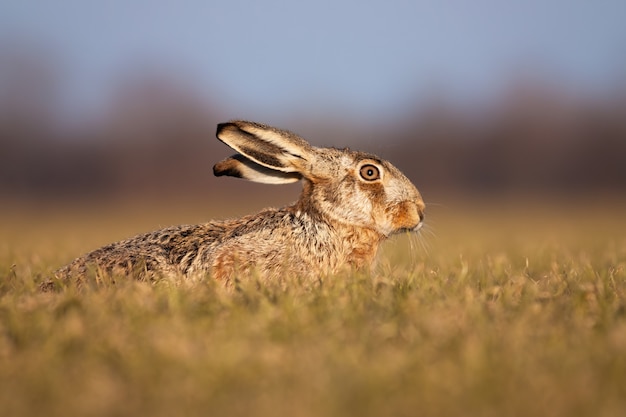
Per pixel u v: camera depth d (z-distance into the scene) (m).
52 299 19.47
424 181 145.88
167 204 133.88
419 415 12.61
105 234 58.94
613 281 22.83
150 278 23.45
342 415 12.48
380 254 27.66
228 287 23.30
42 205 135.00
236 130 26.52
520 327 16.41
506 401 12.95
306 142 26.83
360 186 26.44
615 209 106.06
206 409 12.77
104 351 15.30
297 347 15.24
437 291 20.78
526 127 146.12
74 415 12.59
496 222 80.50
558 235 54.59
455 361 14.79
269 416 12.45
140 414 12.64
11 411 12.67
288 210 26.08
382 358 14.59
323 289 20.27
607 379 13.83
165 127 154.88
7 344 16.02
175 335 15.80
